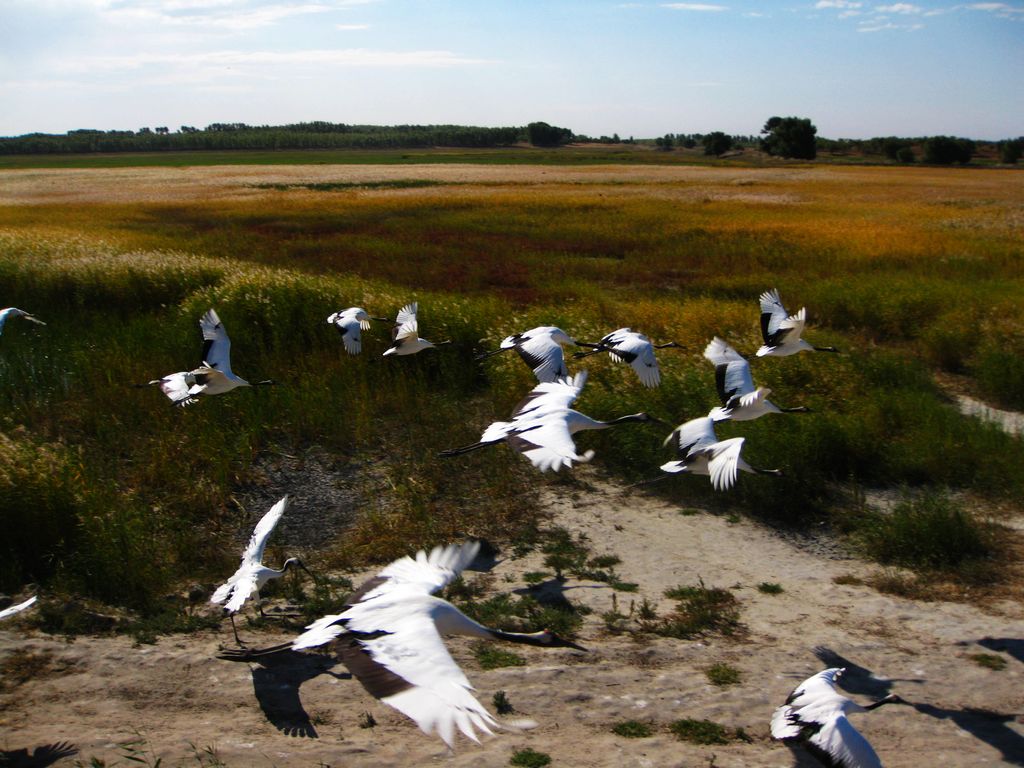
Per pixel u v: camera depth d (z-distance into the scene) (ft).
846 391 42.45
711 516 33.78
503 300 65.67
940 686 21.94
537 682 21.76
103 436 38.45
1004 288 68.39
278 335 50.98
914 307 61.52
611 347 29.45
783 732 17.84
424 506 33.47
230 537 31.48
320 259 89.97
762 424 36.37
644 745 19.34
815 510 33.76
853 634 24.81
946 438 37.91
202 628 24.64
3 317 40.16
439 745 19.27
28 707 20.29
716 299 69.46
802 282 74.38
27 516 27.94
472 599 26.91
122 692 21.03
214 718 20.13
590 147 605.31
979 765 18.88
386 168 281.74
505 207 145.79
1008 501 34.06
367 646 11.07
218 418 40.22
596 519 33.35
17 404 41.19
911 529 30.45
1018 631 24.70
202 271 66.39
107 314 60.85
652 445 36.45
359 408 41.86
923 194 177.88
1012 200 163.32
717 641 24.38
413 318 37.19
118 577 26.45
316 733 19.61
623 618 25.58
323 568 29.04
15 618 24.40
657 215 131.85
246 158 396.78
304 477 36.60
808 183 213.05
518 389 42.22
